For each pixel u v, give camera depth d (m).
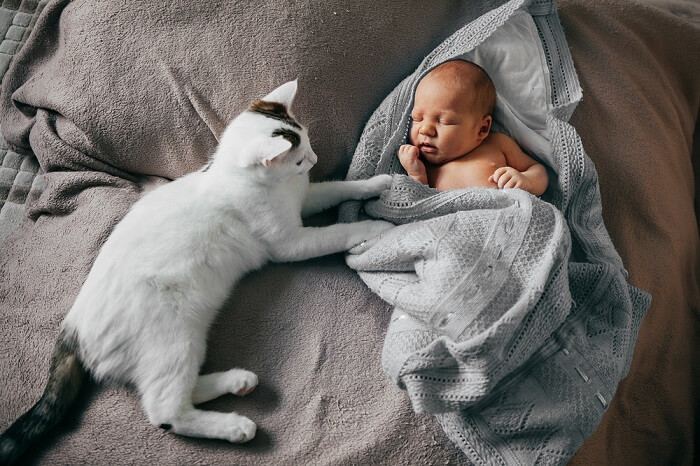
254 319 1.07
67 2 1.32
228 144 1.07
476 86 1.15
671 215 1.21
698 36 1.39
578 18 1.33
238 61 1.16
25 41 1.49
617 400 1.09
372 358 1.02
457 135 1.16
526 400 0.94
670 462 1.21
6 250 1.20
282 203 1.09
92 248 1.13
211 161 1.15
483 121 1.19
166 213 1.05
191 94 1.16
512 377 0.96
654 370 1.20
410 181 1.12
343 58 1.18
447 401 0.93
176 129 1.19
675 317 1.21
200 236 1.05
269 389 1.00
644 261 1.16
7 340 1.07
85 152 1.26
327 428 0.96
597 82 1.26
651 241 1.18
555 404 0.93
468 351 0.89
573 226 1.12
